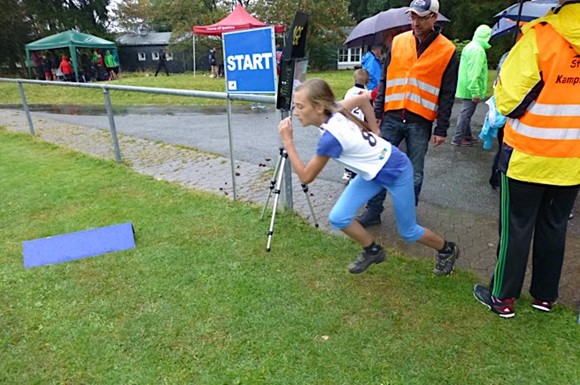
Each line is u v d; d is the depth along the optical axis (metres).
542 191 2.34
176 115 11.24
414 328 2.54
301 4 25.42
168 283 3.08
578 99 2.09
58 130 9.41
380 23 5.72
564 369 2.20
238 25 18.36
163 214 4.30
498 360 2.28
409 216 2.79
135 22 41.38
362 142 2.53
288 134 2.80
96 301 2.89
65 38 22.20
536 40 2.10
